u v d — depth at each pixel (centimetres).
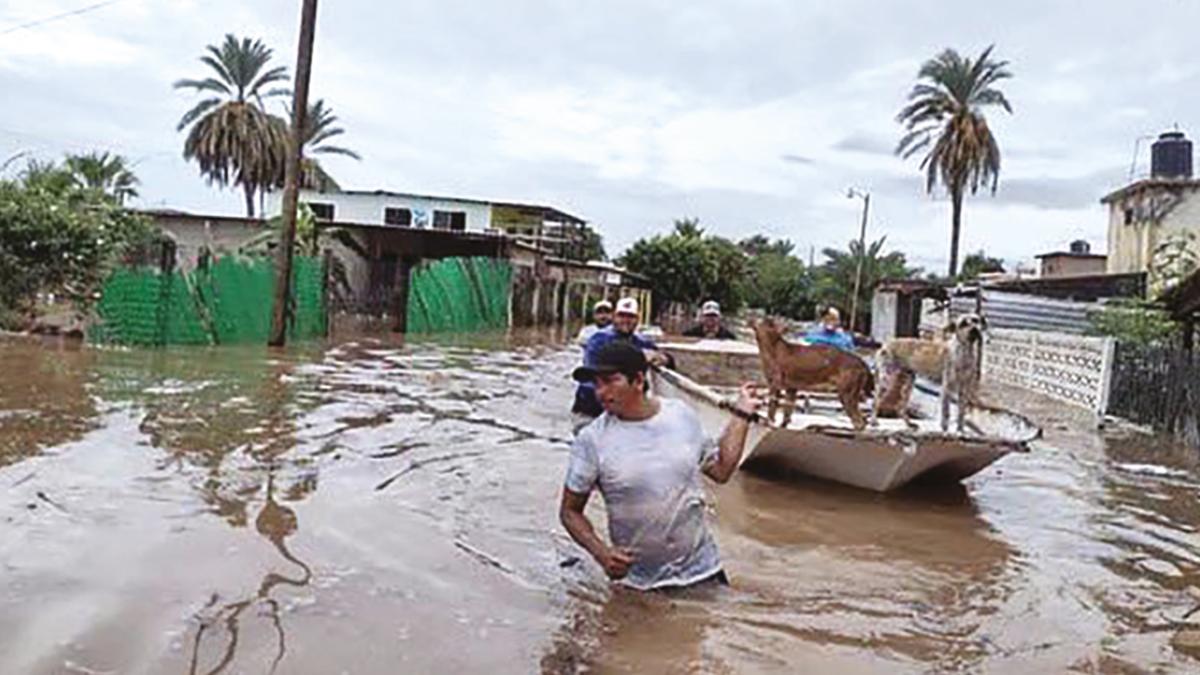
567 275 4825
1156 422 1445
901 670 455
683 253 6419
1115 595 604
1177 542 753
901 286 4294
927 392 1448
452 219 5025
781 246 8200
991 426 995
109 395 1149
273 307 2036
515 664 434
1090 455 1202
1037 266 4978
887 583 605
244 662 418
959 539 736
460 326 3256
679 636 476
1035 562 677
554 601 520
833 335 1319
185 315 1883
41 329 1916
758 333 919
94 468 763
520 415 1266
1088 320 2536
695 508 530
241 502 695
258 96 5434
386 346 2302
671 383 1159
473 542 634
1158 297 1734
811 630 499
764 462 937
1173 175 3650
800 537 720
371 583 536
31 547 557
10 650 415
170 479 746
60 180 2309
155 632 446
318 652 434
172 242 2083
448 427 1116
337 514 680
